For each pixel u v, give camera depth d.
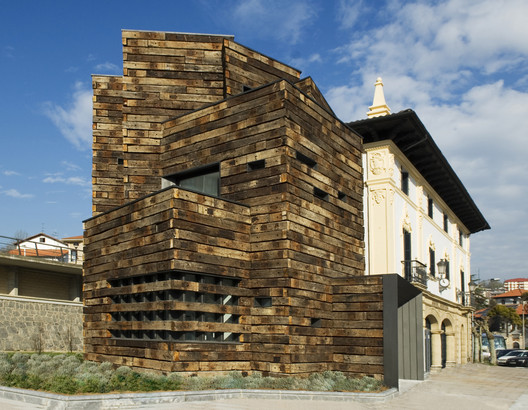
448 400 13.27
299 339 13.90
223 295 13.92
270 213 14.30
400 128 21.03
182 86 17.89
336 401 12.06
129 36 17.88
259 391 11.82
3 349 23.34
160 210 13.52
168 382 11.75
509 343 86.31
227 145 15.51
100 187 18.72
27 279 28.61
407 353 20.23
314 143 15.69
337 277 15.76
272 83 14.79
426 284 23.45
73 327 27.33
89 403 9.62
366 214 21.59
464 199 31.84
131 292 14.42
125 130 17.36
